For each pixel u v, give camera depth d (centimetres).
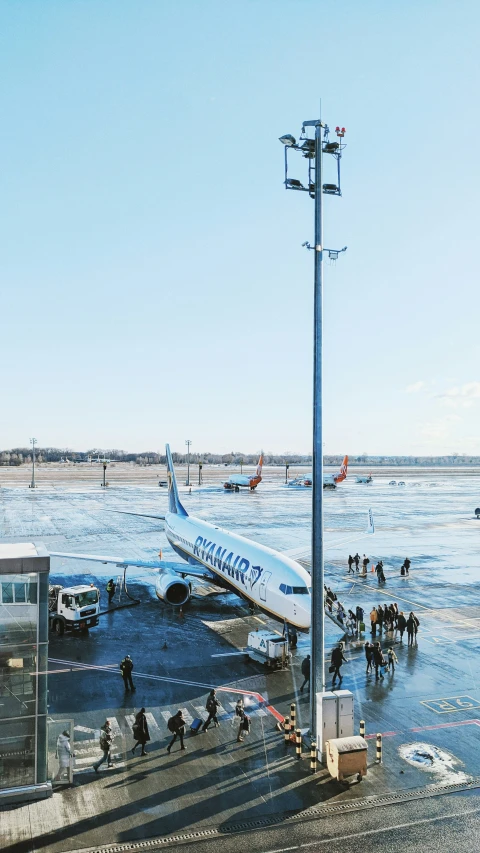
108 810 1836
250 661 3250
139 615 4219
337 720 2186
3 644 1970
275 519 9638
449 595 4869
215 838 1700
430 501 13875
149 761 2139
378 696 2781
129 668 2803
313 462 2331
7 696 1956
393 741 2322
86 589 3897
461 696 2791
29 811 1831
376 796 1925
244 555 3866
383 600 4694
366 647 3114
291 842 1684
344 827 1755
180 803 1873
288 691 2817
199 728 2392
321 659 2272
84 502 12531
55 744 2097
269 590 3419
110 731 2112
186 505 11981
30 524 8900
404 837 1711
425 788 1977
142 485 19262
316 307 2358
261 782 2000
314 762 2088
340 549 7106
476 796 1936
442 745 2295
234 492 16050
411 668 3173
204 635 3744
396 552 6994
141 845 1667
